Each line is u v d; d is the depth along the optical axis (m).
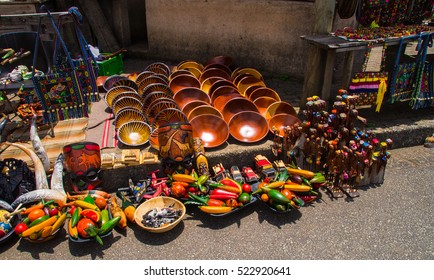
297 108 5.23
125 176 3.84
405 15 4.90
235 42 6.99
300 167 4.04
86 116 4.36
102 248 3.12
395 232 3.30
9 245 3.14
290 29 6.27
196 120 4.25
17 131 4.55
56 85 4.11
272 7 6.32
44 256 3.03
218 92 5.11
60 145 4.19
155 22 7.72
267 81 6.51
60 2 6.97
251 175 3.78
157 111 4.36
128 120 4.42
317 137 3.84
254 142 4.25
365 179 3.95
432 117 4.99
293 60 6.46
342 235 3.27
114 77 6.00
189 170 3.70
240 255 3.06
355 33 4.50
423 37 4.48
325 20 4.65
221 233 3.30
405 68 4.57
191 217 3.49
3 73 4.88
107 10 8.00
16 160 3.57
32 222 3.03
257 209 3.61
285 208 3.38
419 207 3.63
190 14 7.24
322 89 4.70
